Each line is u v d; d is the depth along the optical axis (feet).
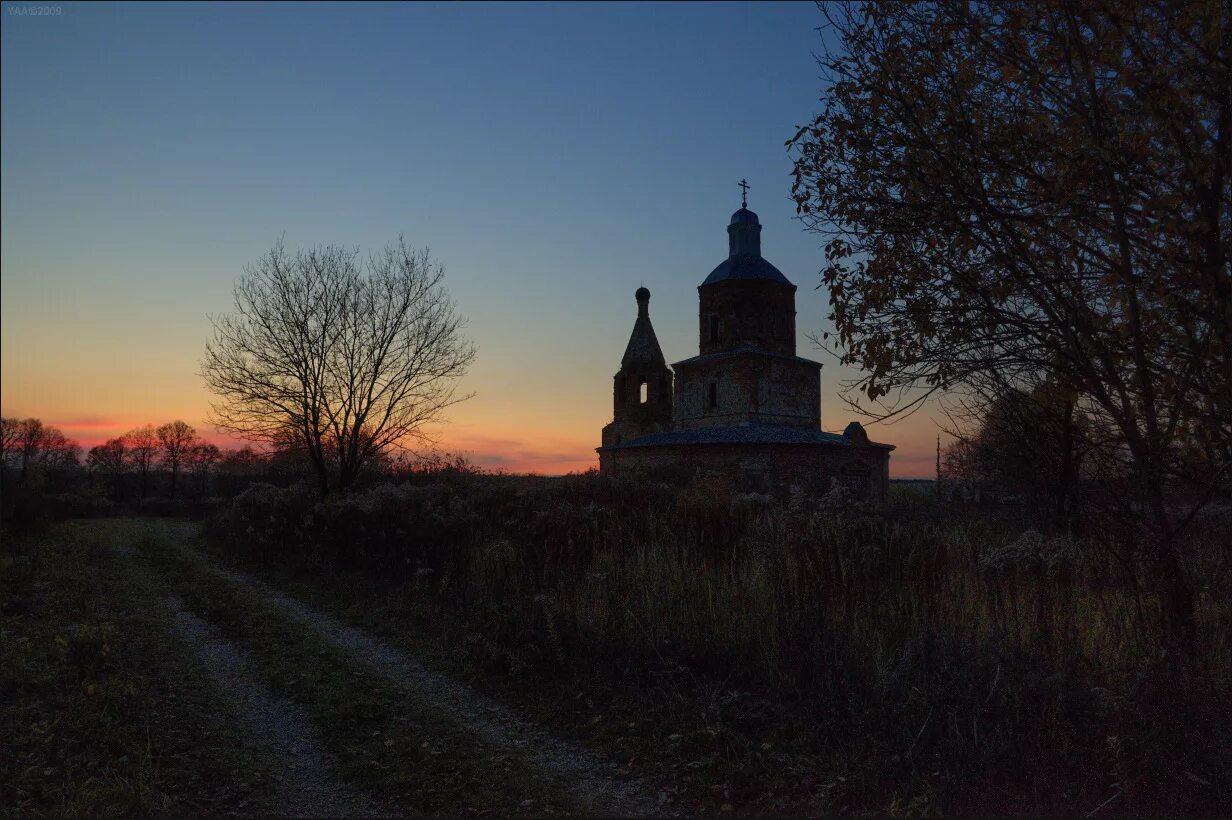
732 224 147.13
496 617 33.09
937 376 19.12
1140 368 16.53
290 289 87.66
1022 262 17.97
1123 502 18.88
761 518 36.37
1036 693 19.22
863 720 20.61
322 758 22.40
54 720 23.77
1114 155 16.16
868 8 19.12
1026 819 16.20
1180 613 18.49
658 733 22.68
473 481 72.59
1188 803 16.31
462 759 21.86
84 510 162.40
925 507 41.22
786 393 137.39
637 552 35.45
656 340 171.01
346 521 54.85
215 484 200.95
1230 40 15.31
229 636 37.73
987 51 17.76
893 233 19.51
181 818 18.04
